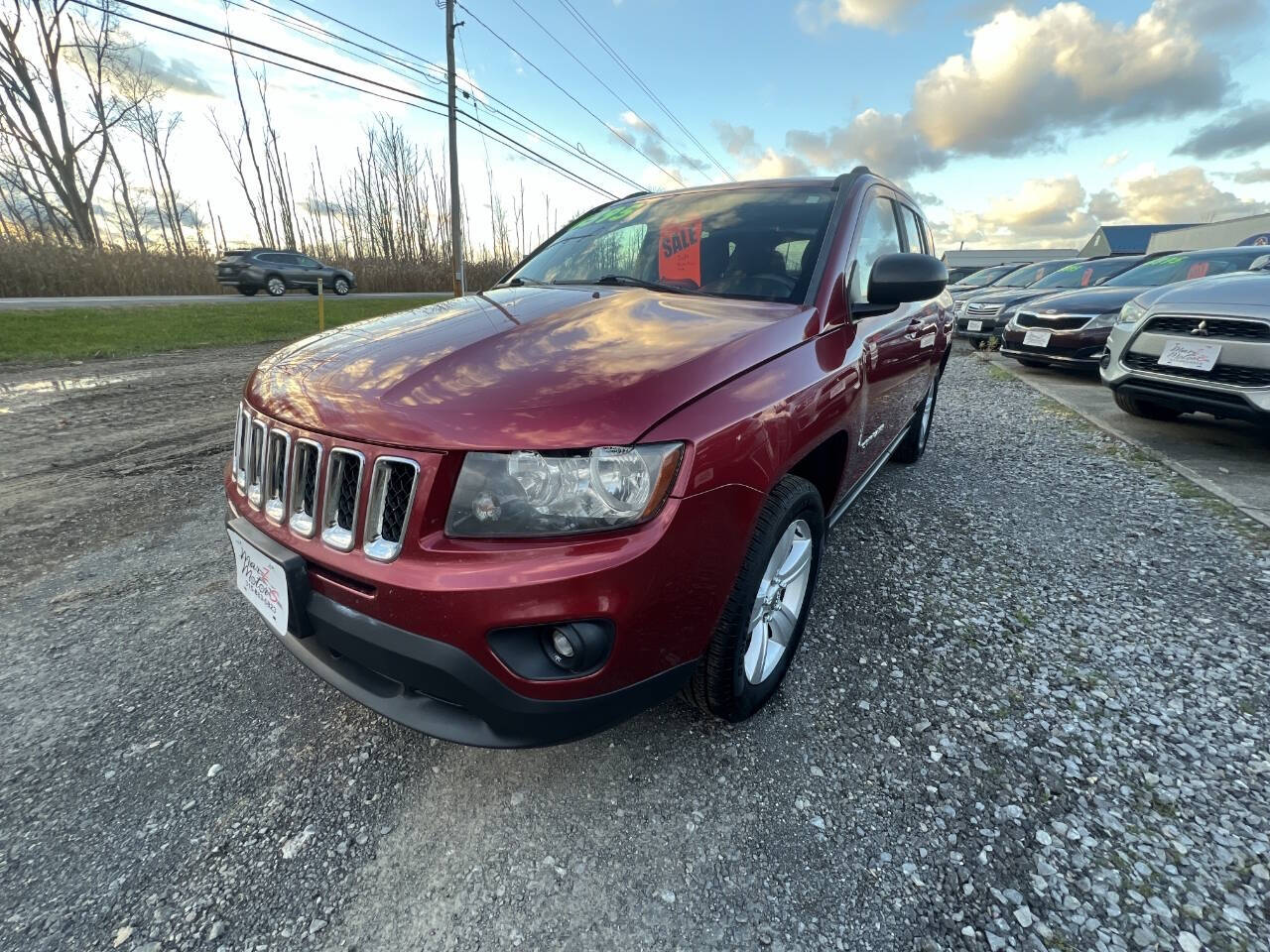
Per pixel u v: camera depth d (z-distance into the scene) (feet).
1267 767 5.80
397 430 4.56
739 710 6.05
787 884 4.78
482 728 4.76
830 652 7.58
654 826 5.29
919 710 6.59
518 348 5.49
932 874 4.83
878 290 7.24
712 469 4.81
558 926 4.50
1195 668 7.22
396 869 4.94
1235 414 13.52
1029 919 4.48
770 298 7.17
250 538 5.46
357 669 5.36
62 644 7.74
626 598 4.44
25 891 4.74
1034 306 25.67
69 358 29.32
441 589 4.31
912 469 14.49
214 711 6.63
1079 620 8.23
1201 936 4.34
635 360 5.18
